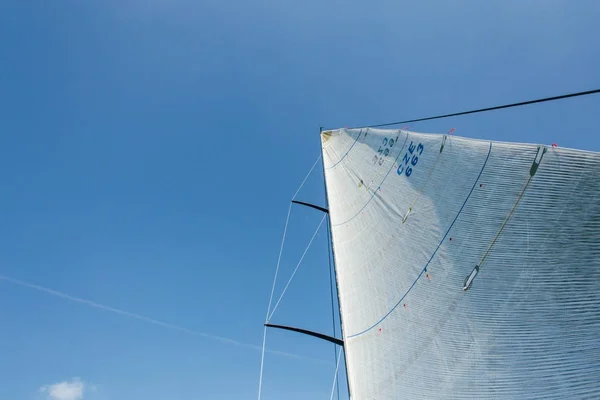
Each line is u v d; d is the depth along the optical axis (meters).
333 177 14.70
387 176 11.20
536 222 6.20
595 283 5.25
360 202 12.14
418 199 9.13
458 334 6.46
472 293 6.59
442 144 9.09
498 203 6.94
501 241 6.56
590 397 4.73
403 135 11.40
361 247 10.84
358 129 14.80
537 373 5.25
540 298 5.66
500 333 5.87
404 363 7.23
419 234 8.58
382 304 8.74
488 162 7.50
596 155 5.71
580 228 5.61
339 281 11.16
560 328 5.33
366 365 8.28
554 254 5.79
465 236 7.24
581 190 5.77
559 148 6.27
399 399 6.91
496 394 5.52
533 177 6.51
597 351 4.88
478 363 5.94
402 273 8.54
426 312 7.33
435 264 7.66
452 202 7.95
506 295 6.09
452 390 6.08
